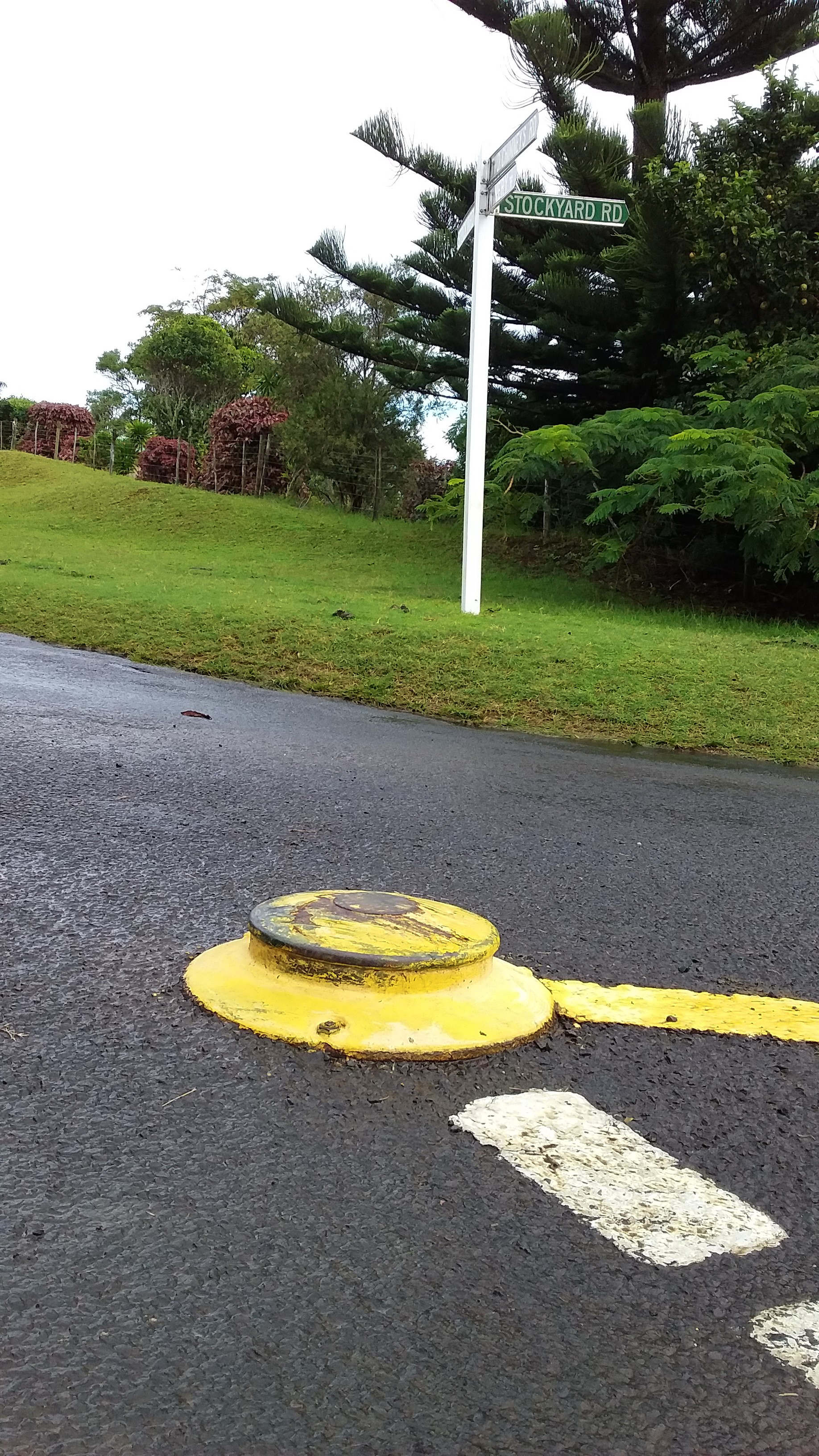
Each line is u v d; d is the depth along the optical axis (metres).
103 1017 2.13
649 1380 1.27
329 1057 2.01
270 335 38.66
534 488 19.19
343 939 2.27
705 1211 1.62
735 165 15.16
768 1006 2.49
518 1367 1.27
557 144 15.70
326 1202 1.57
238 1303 1.35
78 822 3.56
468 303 18.72
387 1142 1.75
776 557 12.88
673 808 4.78
